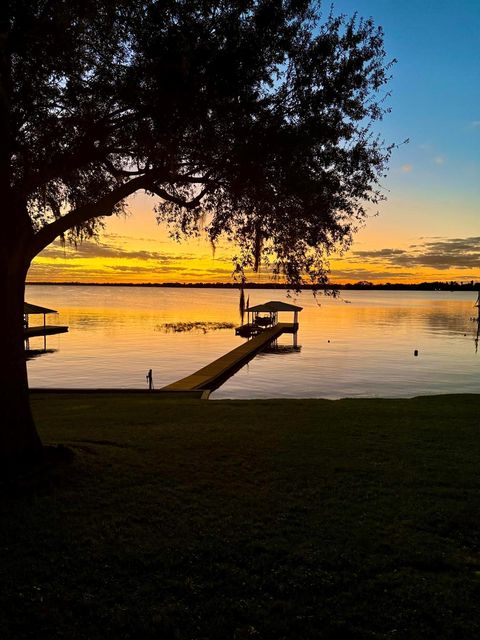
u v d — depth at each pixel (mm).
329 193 8430
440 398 16375
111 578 4855
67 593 4598
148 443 9469
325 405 14766
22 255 7219
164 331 56969
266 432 10633
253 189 8352
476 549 5535
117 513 6270
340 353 40656
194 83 7270
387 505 6688
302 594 4641
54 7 6926
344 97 8094
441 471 8117
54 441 9438
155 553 5312
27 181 7375
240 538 5668
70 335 52094
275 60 8023
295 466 8266
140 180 8062
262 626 4207
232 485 7328
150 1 7488
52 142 7891
